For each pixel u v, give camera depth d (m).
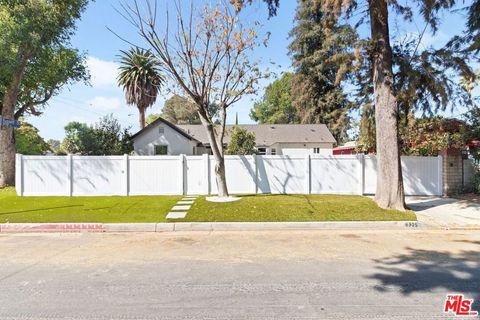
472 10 11.38
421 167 13.52
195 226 8.66
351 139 39.16
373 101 12.66
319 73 36.25
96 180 13.02
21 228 8.50
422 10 10.34
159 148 30.23
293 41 38.88
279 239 7.48
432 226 8.77
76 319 3.54
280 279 4.77
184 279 4.79
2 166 14.96
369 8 10.57
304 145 35.09
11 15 13.86
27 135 29.34
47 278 4.87
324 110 38.53
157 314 3.65
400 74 11.02
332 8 10.07
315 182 13.31
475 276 4.86
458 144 13.96
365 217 9.20
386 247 6.69
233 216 9.32
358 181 13.29
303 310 3.73
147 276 4.94
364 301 3.97
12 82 14.97
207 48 11.12
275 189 13.32
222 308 3.79
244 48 11.62
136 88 31.06
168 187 13.15
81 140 26.69
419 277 4.82
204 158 13.16
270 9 11.27
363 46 10.16
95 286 4.52
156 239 7.52
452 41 11.32
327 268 5.29
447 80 10.56
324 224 8.77
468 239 7.40
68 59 18.16
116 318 3.56
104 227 8.54
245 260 5.79
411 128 15.55
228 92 11.84
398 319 3.51
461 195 13.16
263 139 35.34
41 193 12.88
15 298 4.11
